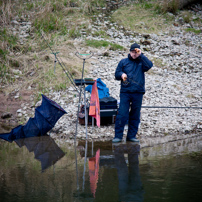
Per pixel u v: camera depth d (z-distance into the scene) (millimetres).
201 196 11359
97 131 23344
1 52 36969
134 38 43781
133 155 17359
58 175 14031
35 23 43219
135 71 20281
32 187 12508
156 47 41781
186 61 38406
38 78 33188
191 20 50469
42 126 22703
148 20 49156
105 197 11391
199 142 20219
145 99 29016
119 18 48656
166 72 35531
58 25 43875
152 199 11141
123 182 12945
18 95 30703
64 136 22547
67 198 11352
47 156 17406
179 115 26141
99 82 25797
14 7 47062
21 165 15688
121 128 20891
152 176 13633
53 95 30266
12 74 34125
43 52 37844
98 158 16875
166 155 17172
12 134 22062
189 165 15148
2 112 27797
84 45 40000
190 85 32438
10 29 41906
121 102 20609
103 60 37000
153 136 22172
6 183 13000
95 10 50000
